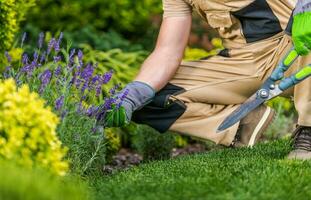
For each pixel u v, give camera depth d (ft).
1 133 13.70
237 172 15.05
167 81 17.69
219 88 17.78
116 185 14.73
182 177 14.79
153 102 17.71
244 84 17.66
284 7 17.15
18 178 12.43
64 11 30.25
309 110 16.49
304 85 16.57
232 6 17.21
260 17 17.21
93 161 17.10
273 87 16.80
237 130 18.06
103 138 17.19
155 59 17.65
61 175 13.91
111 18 31.01
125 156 22.89
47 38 26.25
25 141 13.64
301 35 15.99
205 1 17.42
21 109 13.70
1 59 20.42
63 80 16.84
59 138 15.62
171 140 21.07
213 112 17.95
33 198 12.16
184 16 17.84
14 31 20.26
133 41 31.30
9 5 19.93
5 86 13.84
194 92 17.76
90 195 14.11
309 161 15.98
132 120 18.11
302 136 16.74
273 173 14.71
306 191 13.82
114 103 16.97
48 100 16.25
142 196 13.71
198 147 24.80
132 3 31.09
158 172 15.83
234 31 17.61
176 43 17.75
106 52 27.32
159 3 31.40
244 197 13.35
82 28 29.40
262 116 18.03
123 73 25.30
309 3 15.93
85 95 16.47
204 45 30.17
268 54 17.46
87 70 16.90
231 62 17.70
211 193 13.62
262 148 18.33
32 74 16.84
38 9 29.81
